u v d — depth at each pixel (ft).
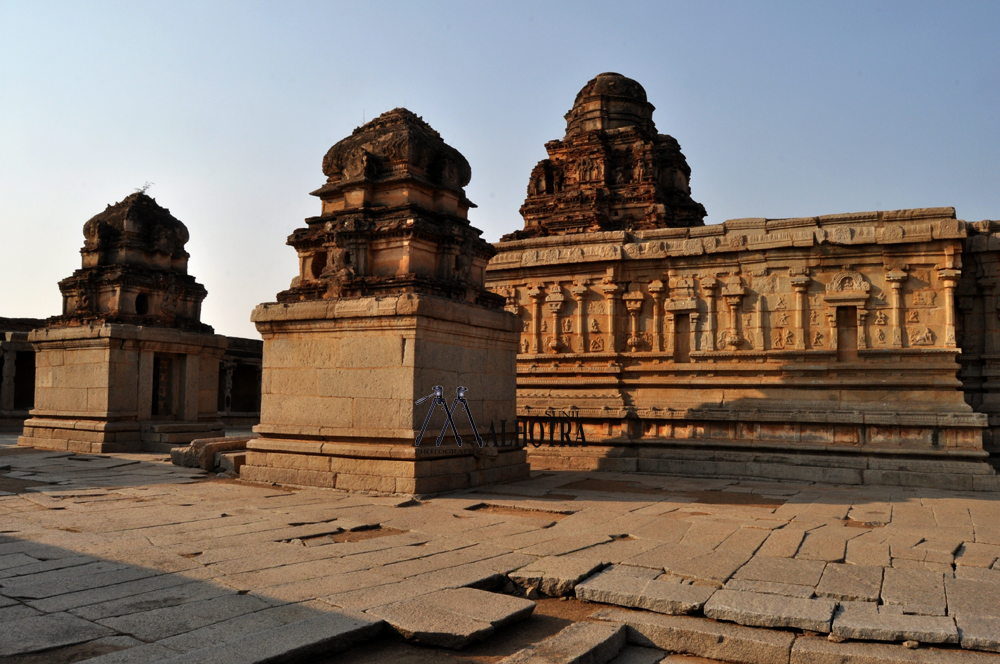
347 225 54.90
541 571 28.86
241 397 139.03
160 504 42.91
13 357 113.60
